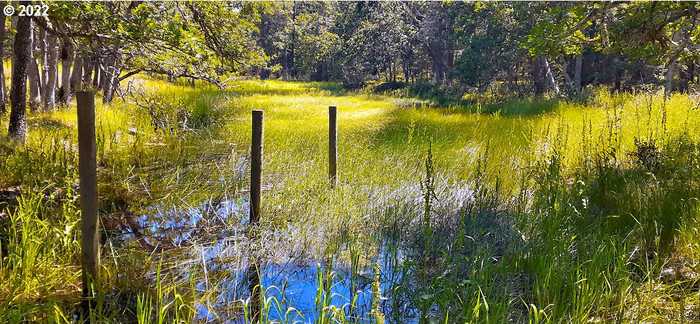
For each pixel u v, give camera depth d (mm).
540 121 13023
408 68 43344
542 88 26594
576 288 4137
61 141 9898
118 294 4305
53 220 5395
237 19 10578
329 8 62031
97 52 9242
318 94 31000
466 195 6945
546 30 9930
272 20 60031
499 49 28641
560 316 3930
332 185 7438
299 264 5137
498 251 5254
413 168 8531
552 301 4125
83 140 3945
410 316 4191
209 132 12266
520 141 10469
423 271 4742
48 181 6605
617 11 9297
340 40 49219
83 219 4059
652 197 5766
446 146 10305
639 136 8719
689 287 4426
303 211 6379
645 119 10773
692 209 5277
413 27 39531
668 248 4973
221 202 7078
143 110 13539
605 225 5336
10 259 4316
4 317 3699
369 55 43625
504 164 8531
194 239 5734
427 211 5316
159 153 9961
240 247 5352
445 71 37500
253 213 6008
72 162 7582
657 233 4992
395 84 37844
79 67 16891
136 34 8445
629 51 9617
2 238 5082
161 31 8680
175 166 9008
